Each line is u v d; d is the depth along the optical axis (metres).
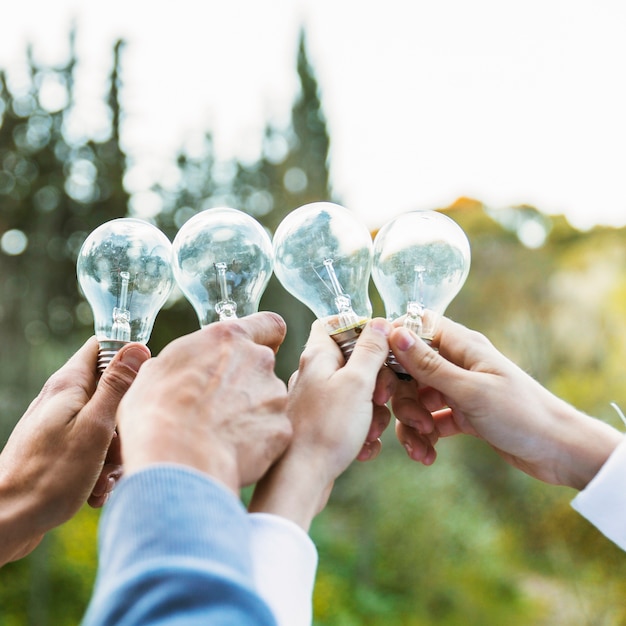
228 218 1.04
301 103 11.85
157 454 0.68
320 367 0.97
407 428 1.28
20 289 7.84
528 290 12.33
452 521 9.12
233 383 0.80
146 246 1.06
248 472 0.79
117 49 8.49
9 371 7.57
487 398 1.07
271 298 9.91
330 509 9.80
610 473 1.03
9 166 7.85
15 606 6.28
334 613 7.62
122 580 0.52
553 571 8.86
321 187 11.69
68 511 1.08
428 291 1.09
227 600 0.51
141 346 1.04
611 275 12.20
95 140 8.46
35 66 8.01
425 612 8.45
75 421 1.06
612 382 11.07
